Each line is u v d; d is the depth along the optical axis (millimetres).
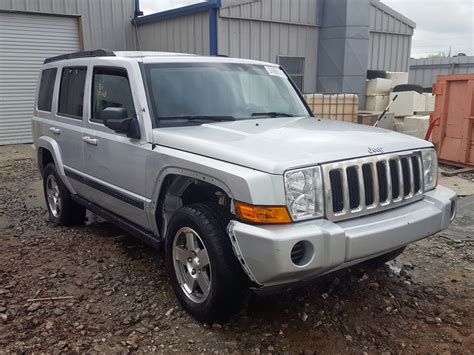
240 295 3145
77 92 4938
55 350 3059
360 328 3316
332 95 11914
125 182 4051
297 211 2834
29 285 4020
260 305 3598
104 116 3820
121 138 4035
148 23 14570
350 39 14188
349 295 3795
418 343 3148
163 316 3477
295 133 3529
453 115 8953
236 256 2936
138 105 3832
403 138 3609
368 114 13141
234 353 3023
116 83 4230
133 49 15375
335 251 2832
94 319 3455
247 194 2811
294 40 14094
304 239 2742
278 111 4484
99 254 4738
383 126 13086
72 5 14078
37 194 7551
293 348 3082
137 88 3885
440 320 3430
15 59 13648
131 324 3383
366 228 2982
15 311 3551
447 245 4961
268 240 2709
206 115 3979
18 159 11336
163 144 3570
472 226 5551
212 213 3184
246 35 12914
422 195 3604
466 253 4746
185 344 3125
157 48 14422
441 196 3650
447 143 9164
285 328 3307
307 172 2869
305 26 14258
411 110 13852
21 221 5988
